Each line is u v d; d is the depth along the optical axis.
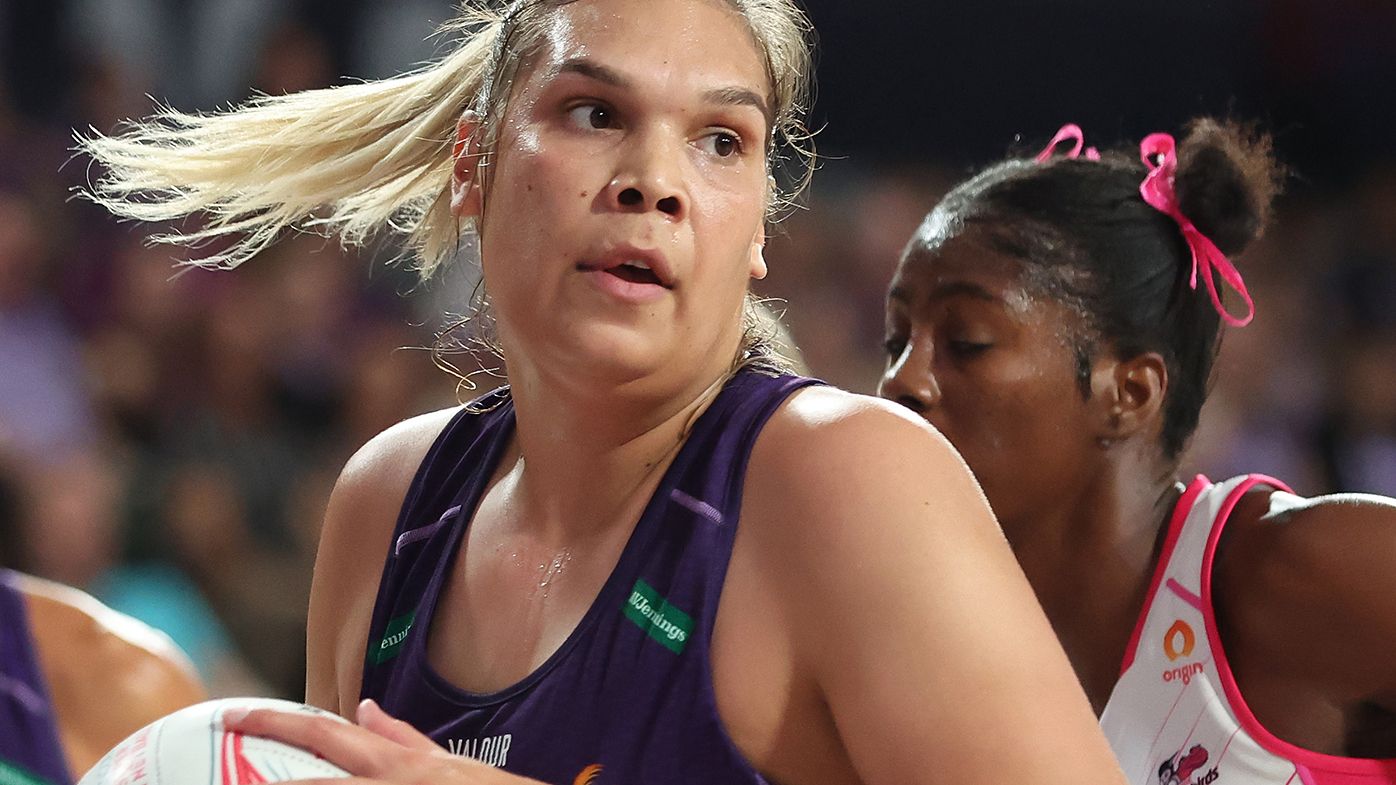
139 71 16.17
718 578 3.58
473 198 4.14
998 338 5.11
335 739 3.46
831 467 3.50
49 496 8.16
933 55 17.88
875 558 3.37
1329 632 4.66
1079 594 5.27
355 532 4.52
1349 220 18.80
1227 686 4.84
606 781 3.53
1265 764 4.77
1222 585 4.94
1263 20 18.78
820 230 16.83
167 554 11.37
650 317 3.62
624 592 3.66
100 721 5.16
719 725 3.49
